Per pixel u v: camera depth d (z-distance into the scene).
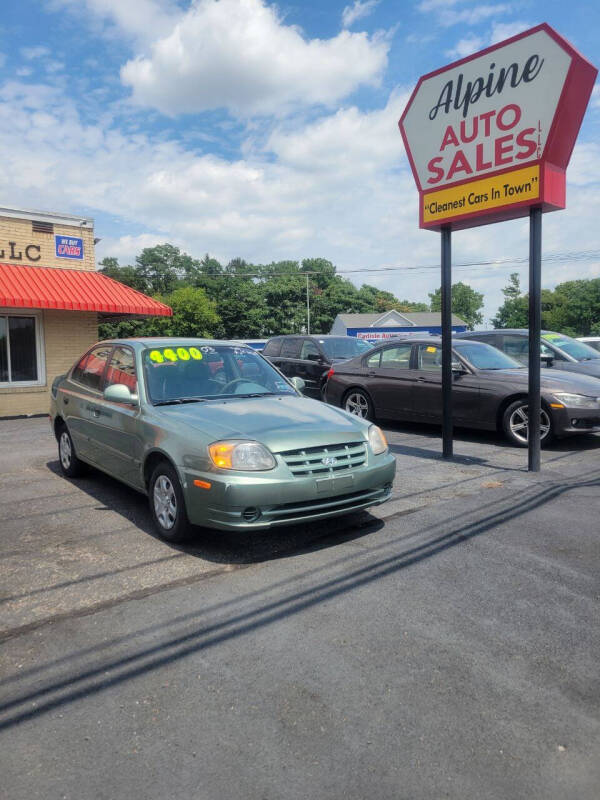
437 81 7.41
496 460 7.63
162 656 3.02
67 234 14.06
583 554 4.30
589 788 2.12
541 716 2.52
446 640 3.13
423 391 9.52
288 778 2.19
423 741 2.37
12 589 3.84
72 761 2.29
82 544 4.65
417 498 5.81
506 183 6.80
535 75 6.43
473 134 7.07
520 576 3.93
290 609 3.50
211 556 4.36
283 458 4.24
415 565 4.12
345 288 95.69
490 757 2.28
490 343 11.84
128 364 5.63
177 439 4.50
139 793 2.13
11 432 10.70
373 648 3.06
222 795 2.11
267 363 6.16
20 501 5.87
